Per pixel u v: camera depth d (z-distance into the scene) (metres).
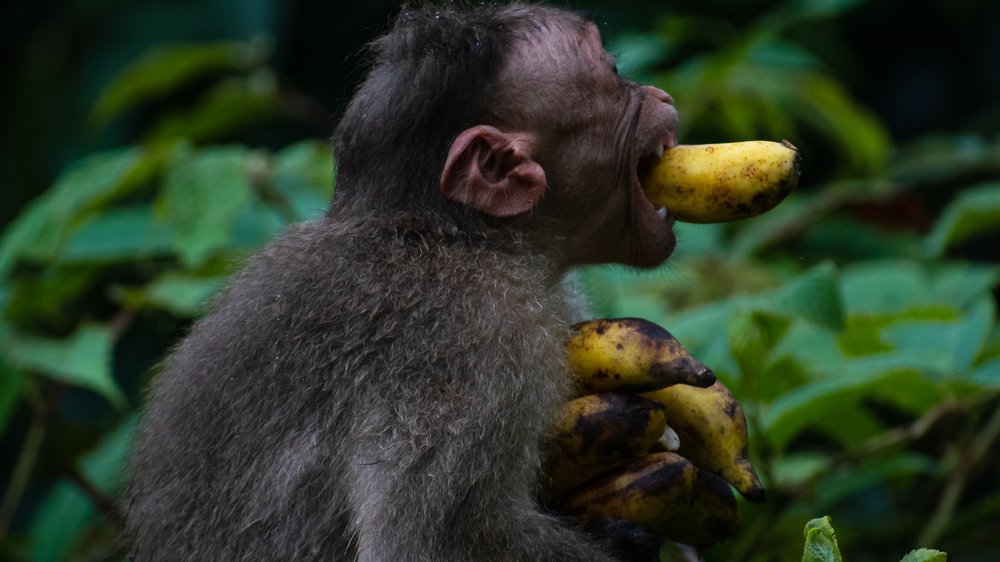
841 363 8.48
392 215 6.40
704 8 16.08
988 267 10.40
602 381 5.93
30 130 16.44
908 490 9.70
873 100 17.48
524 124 6.45
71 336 9.11
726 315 8.22
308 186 10.11
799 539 8.56
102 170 9.52
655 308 9.49
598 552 5.70
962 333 8.10
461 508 5.51
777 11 15.72
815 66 12.85
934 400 8.38
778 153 6.26
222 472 5.98
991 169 12.79
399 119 6.46
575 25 6.64
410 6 7.08
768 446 7.84
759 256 12.12
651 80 12.09
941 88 17.30
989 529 8.91
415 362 5.79
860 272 10.27
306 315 6.04
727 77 11.96
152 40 16.16
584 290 7.42
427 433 5.57
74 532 9.20
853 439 8.94
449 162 6.32
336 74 17.09
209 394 6.13
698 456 6.09
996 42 17.03
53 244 9.38
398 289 6.01
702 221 6.49
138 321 14.53
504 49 6.52
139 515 6.34
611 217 6.59
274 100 12.65
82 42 16.45
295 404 5.89
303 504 5.79
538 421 5.80
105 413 15.21
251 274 6.46
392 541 5.43
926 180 13.58
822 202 12.13
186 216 9.19
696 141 12.67
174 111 16.08
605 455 5.82
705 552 8.47
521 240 6.44
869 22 17.30
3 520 9.01
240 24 15.95
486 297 6.01
